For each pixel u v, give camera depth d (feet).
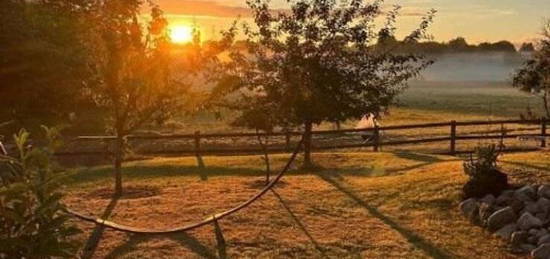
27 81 95.30
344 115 54.03
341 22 53.72
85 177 49.67
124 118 41.04
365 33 53.88
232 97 58.49
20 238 13.89
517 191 38.04
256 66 53.67
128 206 38.68
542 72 94.99
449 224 35.70
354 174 50.44
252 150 65.31
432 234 33.88
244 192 43.01
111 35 38.81
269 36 53.83
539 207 35.94
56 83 94.79
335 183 46.03
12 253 13.99
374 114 56.44
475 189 38.78
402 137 108.37
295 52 53.47
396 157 59.62
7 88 96.07
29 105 99.50
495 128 124.26
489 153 40.73
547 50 93.20
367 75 54.44
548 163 47.57
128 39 38.60
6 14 91.91
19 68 93.61
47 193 14.25
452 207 38.55
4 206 14.11
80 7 43.11
